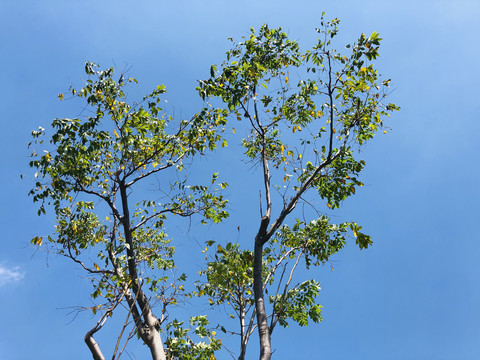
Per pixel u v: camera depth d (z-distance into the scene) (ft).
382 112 26.89
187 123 32.19
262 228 23.59
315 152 26.43
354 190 27.86
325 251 32.14
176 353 30.78
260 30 29.84
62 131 27.73
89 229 32.91
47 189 29.84
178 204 34.47
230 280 24.30
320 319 30.66
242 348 22.39
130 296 26.66
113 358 12.57
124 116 30.73
